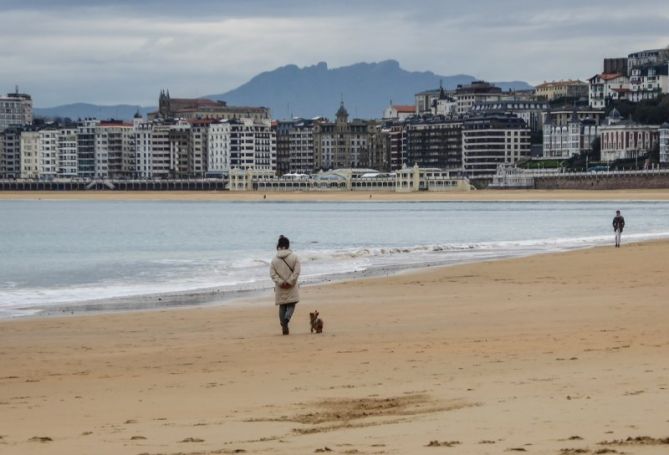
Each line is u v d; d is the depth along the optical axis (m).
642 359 39.62
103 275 105.44
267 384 37.31
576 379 34.69
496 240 174.88
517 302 68.75
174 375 40.62
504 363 40.22
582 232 195.00
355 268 104.94
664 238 157.88
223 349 48.88
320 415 30.20
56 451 25.34
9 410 33.06
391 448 24.28
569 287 79.25
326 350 47.09
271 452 24.41
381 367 40.66
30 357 47.66
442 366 40.19
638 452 22.86
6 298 80.88
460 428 26.66
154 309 71.00
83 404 33.97
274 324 60.38
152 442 26.39
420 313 63.50
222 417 30.44
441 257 121.50
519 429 26.11
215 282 94.56
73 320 63.75
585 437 24.67
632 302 66.50
